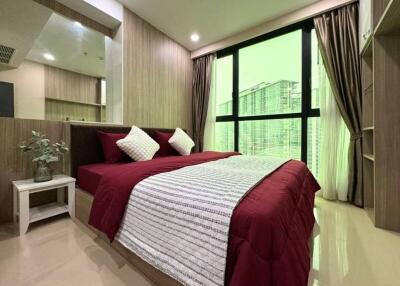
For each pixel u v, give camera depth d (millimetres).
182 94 3904
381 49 1884
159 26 3258
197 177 1327
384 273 1259
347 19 2525
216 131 4004
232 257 814
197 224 932
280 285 710
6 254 1415
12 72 3197
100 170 1889
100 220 1421
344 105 2529
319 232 1796
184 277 933
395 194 1845
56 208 2010
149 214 1157
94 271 1253
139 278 1196
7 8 2240
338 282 1178
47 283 1147
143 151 2338
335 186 2674
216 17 3014
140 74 3059
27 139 2012
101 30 2785
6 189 1891
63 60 3605
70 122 2283
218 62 3998
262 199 925
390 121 1860
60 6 2357
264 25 3137
